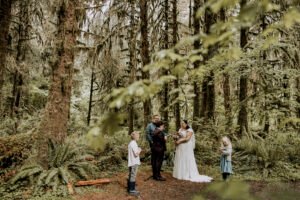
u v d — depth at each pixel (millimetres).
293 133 11039
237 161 10273
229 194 1207
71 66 8234
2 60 9562
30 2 11672
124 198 7074
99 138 1528
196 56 1770
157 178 8539
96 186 7641
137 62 14461
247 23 1487
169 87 11023
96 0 11297
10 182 7047
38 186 6949
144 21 11430
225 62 8414
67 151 8008
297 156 10438
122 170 9117
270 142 10883
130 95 1594
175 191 7691
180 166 8789
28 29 13305
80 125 15383
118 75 13078
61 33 8102
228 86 13383
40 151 7812
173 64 1958
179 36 14961
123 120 1552
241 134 12141
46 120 8016
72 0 8156
